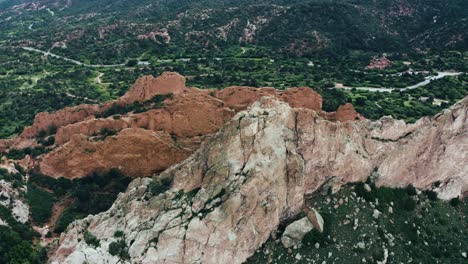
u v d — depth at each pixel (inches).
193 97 3919.8
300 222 2731.3
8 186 3385.8
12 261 2738.7
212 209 2539.4
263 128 2726.4
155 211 2667.3
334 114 3752.5
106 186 3614.7
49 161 3752.5
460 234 3112.7
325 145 2923.2
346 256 2689.5
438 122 3299.7
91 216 2854.3
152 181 2923.2
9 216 3132.4
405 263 2790.4
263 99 2859.3
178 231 2512.3
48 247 2859.3
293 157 2751.0
